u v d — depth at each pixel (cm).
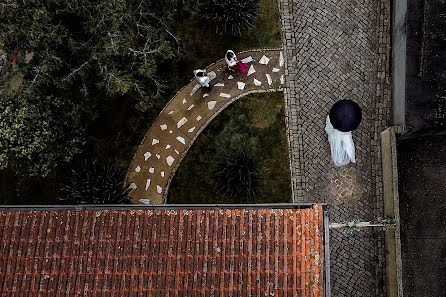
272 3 1984
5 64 1811
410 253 1831
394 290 1698
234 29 1933
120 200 1762
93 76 1725
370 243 1831
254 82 1956
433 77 1695
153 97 1823
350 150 1814
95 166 1803
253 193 1789
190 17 1981
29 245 1325
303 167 1891
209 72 1973
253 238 1326
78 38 1616
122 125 1956
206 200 1886
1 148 1648
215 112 1944
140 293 1290
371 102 1917
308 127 1911
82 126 1870
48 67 1544
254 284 1292
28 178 1927
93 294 1289
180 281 1296
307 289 1289
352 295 1811
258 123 1925
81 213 1357
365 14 1958
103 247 1324
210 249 1319
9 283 1295
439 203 1844
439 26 1691
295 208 1369
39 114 1670
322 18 1967
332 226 1510
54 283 1294
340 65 1938
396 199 1692
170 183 1912
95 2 1595
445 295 1805
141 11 1631
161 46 1647
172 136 1942
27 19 1494
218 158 1873
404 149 1872
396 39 1856
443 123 1695
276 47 1970
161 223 1346
